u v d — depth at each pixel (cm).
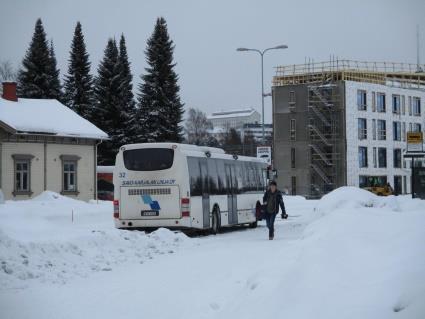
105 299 1100
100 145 7200
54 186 4566
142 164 2411
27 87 7250
